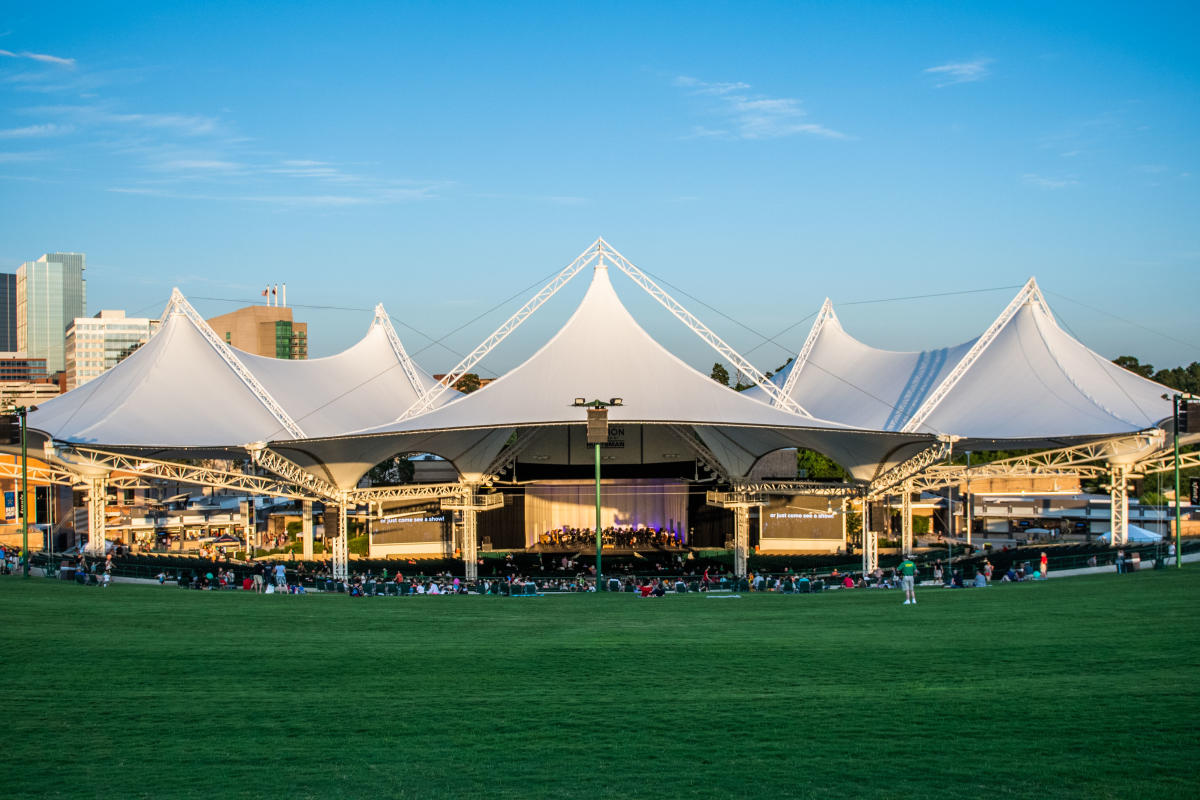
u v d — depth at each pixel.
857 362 69.94
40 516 68.44
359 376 68.12
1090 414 54.44
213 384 58.97
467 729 12.12
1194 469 82.88
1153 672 14.08
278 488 57.81
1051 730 11.27
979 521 76.75
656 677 14.95
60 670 15.73
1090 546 52.97
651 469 76.69
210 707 13.28
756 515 73.19
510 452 66.19
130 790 9.97
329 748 11.38
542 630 21.20
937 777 9.90
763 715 12.42
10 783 10.19
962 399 59.34
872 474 59.69
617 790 9.84
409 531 70.31
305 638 19.59
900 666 15.25
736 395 56.12
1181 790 9.26
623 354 57.03
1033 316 60.41
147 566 46.94
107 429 54.81
